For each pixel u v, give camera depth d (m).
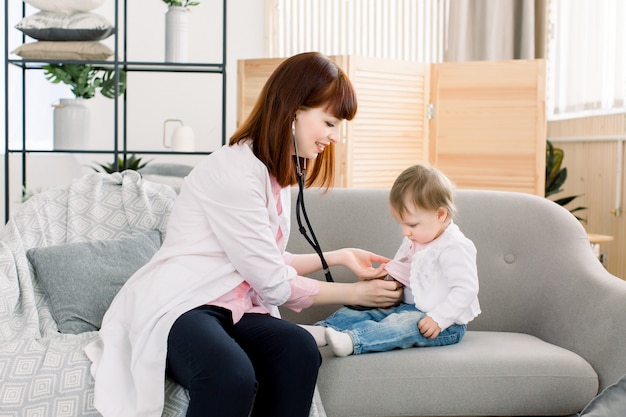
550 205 2.18
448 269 1.84
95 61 3.44
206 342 1.42
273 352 1.50
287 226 1.78
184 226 1.67
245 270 1.63
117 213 2.18
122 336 1.59
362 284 1.86
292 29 4.91
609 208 3.70
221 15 5.04
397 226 2.19
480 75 3.51
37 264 1.98
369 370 1.71
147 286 1.60
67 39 3.42
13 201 4.07
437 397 1.71
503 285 2.14
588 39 3.91
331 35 4.88
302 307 1.81
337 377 1.70
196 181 1.68
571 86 4.12
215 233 1.63
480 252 2.17
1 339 1.75
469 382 1.71
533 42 4.45
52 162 4.54
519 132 3.47
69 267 1.97
